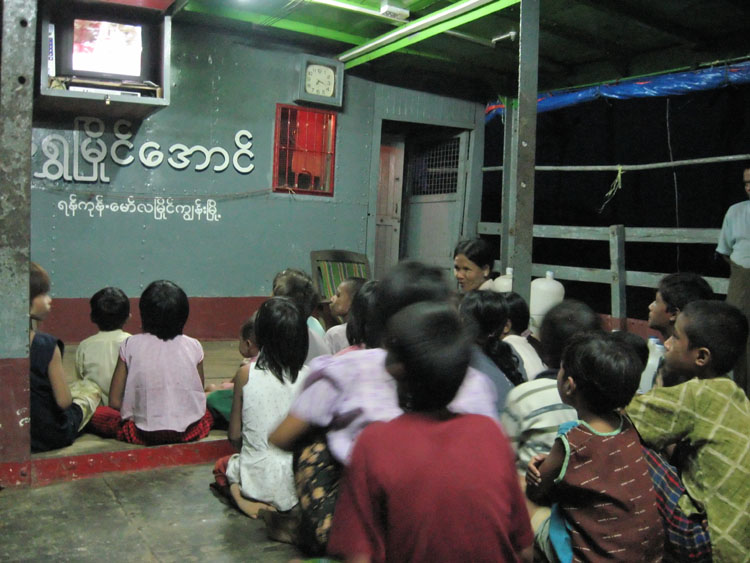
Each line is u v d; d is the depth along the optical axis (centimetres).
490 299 224
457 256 369
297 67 670
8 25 277
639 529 174
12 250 282
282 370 273
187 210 634
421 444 120
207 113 633
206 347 625
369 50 622
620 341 183
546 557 187
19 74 279
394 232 805
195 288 645
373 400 154
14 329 286
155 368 328
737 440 196
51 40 515
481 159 779
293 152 679
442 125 755
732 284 457
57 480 299
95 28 526
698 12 523
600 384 178
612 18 539
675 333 219
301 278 344
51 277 582
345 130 706
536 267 683
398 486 116
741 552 189
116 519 267
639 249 651
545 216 732
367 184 725
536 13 402
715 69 548
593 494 176
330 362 165
